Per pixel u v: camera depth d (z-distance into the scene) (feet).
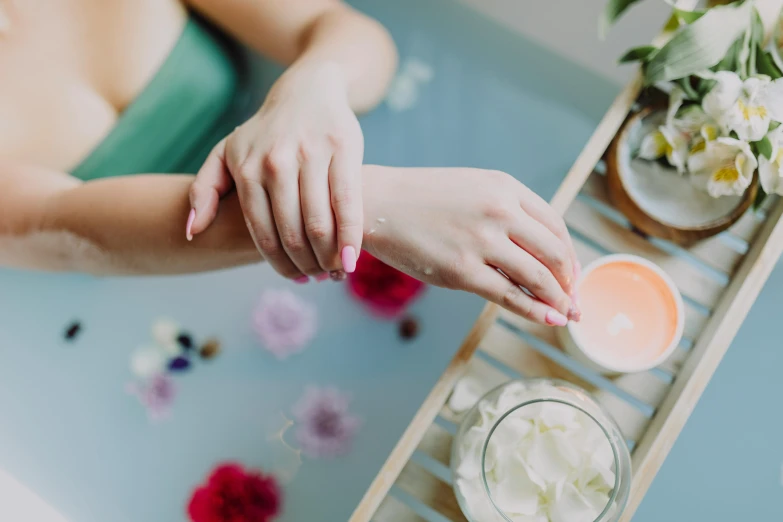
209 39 2.89
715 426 2.82
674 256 2.26
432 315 2.93
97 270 2.42
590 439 1.98
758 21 2.07
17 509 2.78
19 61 2.67
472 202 2.08
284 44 2.70
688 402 2.08
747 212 2.24
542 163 3.04
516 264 2.05
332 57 2.42
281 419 2.88
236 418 2.90
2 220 2.40
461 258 2.06
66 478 2.89
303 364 2.93
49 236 2.35
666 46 2.06
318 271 2.19
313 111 2.15
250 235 2.18
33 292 3.07
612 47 3.01
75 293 3.06
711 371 2.09
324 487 2.81
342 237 2.04
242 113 3.07
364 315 2.95
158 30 2.74
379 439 2.84
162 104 2.75
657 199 2.21
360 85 2.53
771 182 2.08
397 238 2.10
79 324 3.03
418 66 3.13
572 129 3.05
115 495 2.86
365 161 3.08
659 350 2.15
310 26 2.65
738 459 2.79
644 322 2.19
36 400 2.98
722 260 2.23
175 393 2.94
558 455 1.97
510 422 1.99
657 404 2.18
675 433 2.07
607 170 2.23
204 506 2.80
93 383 2.98
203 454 2.87
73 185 2.47
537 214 2.11
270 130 2.14
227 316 2.99
